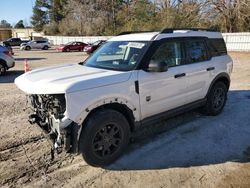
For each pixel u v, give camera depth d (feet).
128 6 156.25
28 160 12.92
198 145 14.29
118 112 12.34
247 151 13.61
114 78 12.05
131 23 120.37
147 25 110.22
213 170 11.93
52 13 233.55
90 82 11.32
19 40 149.18
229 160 12.75
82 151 11.59
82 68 13.93
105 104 11.96
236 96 24.27
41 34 226.99
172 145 14.30
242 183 10.98
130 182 11.14
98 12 172.96
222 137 15.28
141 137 15.30
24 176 11.60
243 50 81.82
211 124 17.19
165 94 14.32
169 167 12.19
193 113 19.19
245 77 34.47
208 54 17.57
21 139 15.11
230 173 11.68
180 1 112.16
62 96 11.05
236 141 14.75
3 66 38.93
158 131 16.11
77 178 11.49
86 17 174.09
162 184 10.96
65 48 107.14
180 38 15.49
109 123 12.02
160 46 14.08
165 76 14.05
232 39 83.61
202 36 17.34
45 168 12.25
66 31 184.55
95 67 14.08
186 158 12.94
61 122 10.80
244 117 18.48
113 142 12.46
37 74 13.11
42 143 14.66
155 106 13.98
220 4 98.17
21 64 55.72
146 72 13.19
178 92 15.14
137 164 12.50
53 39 173.88
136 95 12.84
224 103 19.44
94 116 11.60
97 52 15.96
